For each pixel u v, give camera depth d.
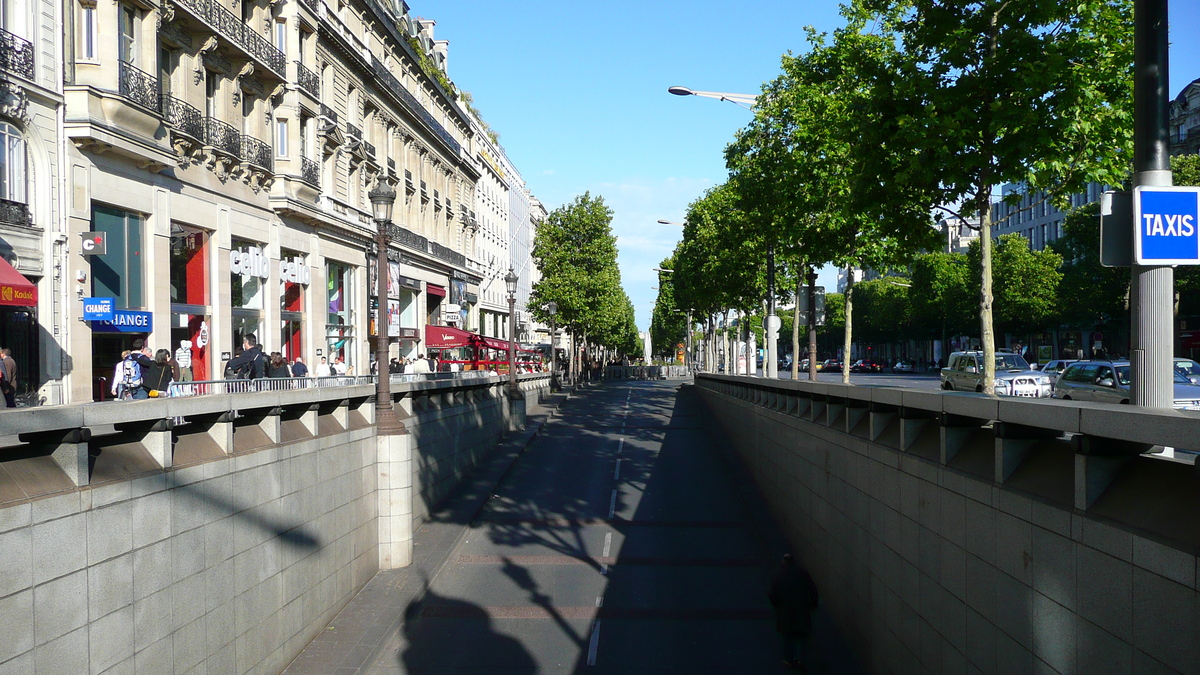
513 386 31.66
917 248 12.49
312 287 33.38
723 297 43.59
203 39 25.06
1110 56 10.23
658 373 101.00
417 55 47.28
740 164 24.73
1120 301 46.06
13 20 17.98
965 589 6.72
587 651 10.99
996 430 6.16
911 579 8.07
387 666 10.44
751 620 12.10
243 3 28.62
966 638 6.70
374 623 11.38
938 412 7.65
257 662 8.94
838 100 18.55
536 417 35.66
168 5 22.86
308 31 32.66
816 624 11.42
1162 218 5.64
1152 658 4.27
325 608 11.20
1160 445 4.20
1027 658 5.65
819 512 12.50
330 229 34.81
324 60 34.41
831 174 19.61
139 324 21.86
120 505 6.41
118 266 21.44
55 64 19.03
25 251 17.92
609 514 18.19
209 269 25.91
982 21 10.68
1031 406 5.58
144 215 22.50
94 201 20.48
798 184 20.89
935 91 10.76
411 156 46.59
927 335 78.06
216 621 7.97
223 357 25.31
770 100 23.48
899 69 11.62
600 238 62.50
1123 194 5.93
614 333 86.88
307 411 11.15
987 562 6.30
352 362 38.16
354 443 12.66
